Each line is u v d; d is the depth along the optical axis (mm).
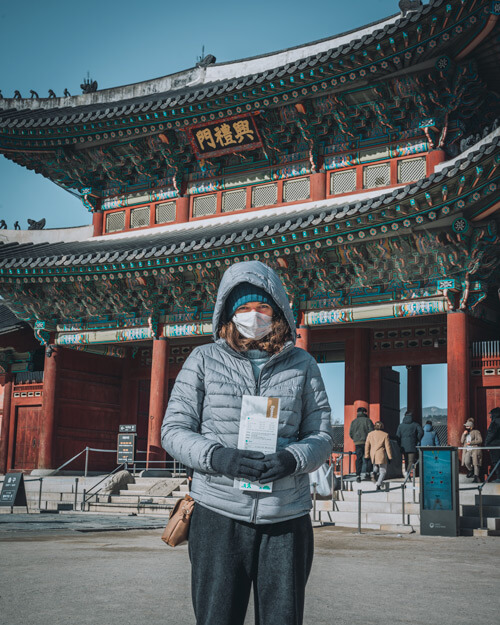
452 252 23906
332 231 24750
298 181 31344
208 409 4340
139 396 38125
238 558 4129
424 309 25438
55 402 34844
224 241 27047
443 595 8594
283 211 31062
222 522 4145
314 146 30328
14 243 36406
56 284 34125
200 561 4152
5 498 23766
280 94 28484
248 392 4344
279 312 4582
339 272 27172
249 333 4453
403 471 27422
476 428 24812
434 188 21750
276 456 4031
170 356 36625
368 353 30344
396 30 24078
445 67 25406
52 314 35469
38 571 10039
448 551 13414
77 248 34531
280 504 4125
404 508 18984
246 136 31406
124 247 32094
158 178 35625
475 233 23344
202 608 4102
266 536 4160
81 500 26703
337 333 31078
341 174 30141
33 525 18062
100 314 34406
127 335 33500
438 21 23297
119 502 25281
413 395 31219
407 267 25531
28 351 38219
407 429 24203
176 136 33344
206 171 33812
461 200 21797
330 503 20703
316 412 4508
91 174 36906
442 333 29078
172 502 24453
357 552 13008
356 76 26578
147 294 32062
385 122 28719
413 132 28500
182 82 40438
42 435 34531
